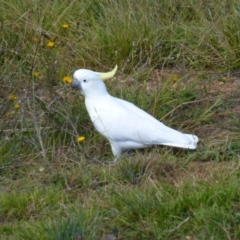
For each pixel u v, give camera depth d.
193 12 14.66
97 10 14.88
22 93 12.19
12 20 14.34
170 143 10.38
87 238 8.64
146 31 14.01
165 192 9.38
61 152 10.96
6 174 10.50
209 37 13.86
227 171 9.80
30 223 9.20
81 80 10.55
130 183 9.90
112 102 10.62
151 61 13.82
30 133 11.30
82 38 14.01
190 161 10.35
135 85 12.80
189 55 13.77
